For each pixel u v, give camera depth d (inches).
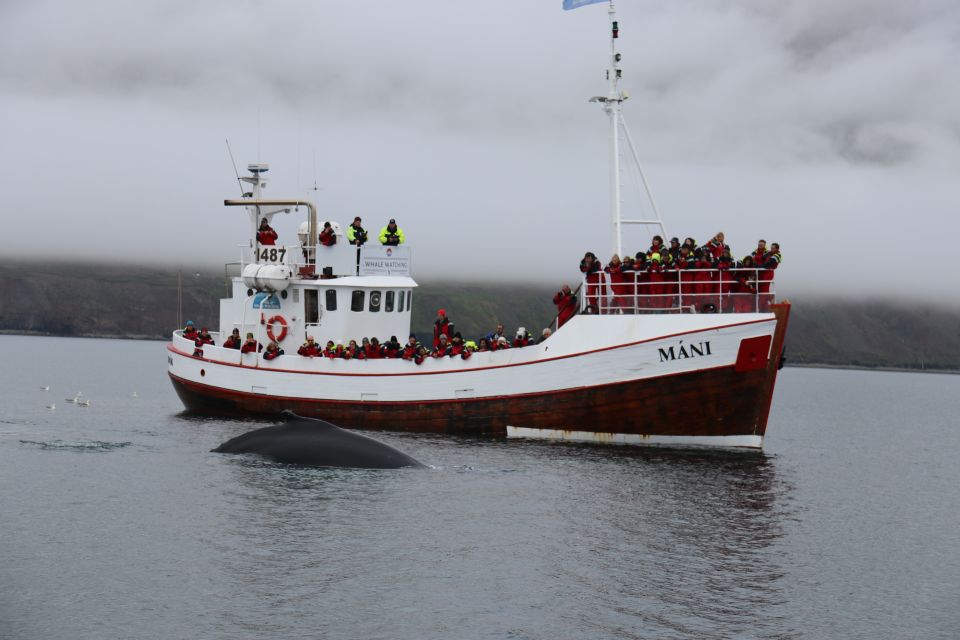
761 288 1777.8
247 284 2283.5
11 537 1045.8
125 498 1224.8
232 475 1364.4
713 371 1764.3
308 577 932.0
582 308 1889.8
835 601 919.0
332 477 1360.7
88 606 845.8
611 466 1576.0
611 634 812.0
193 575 929.5
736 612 874.1
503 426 1919.3
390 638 792.9
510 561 1000.9
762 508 1326.3
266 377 2148.1
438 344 2038.6
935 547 1159.6
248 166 2370.8
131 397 3075.8
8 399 2810.0
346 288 2188.7
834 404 5113.2
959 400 6638.8
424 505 1224.2
